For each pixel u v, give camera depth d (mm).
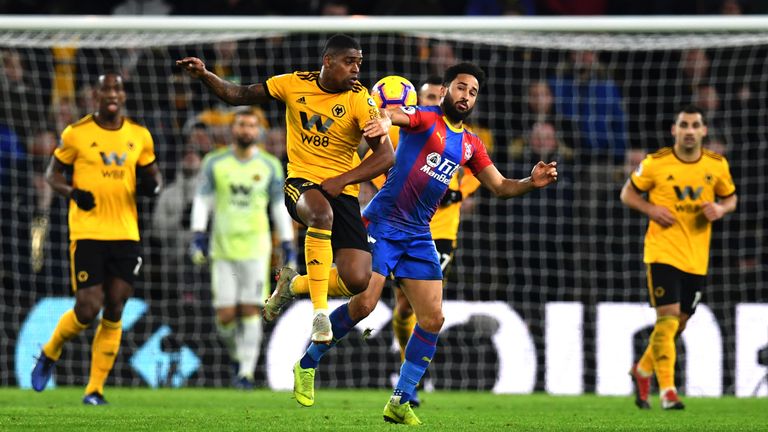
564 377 36594
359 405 28859
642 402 29891
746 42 39562
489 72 44969
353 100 21062
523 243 40125
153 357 37406
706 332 36375
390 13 46688
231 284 36688
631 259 40156
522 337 36781
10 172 39938
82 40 40594
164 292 38500
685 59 44750
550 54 45281
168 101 43750
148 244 39844
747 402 32625
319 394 34188
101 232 28391
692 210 29531
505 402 31469
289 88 21312
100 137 28453
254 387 36969
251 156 37219
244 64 44844
